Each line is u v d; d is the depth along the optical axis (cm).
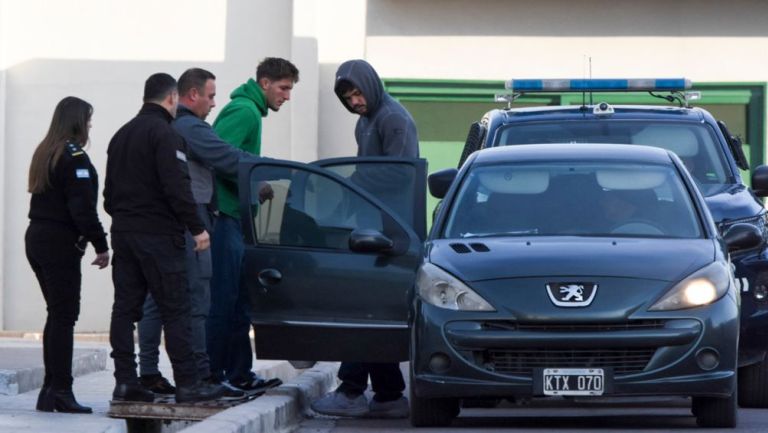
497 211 3005
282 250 3050
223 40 5969
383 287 3027
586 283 2664
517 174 3097
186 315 2892
